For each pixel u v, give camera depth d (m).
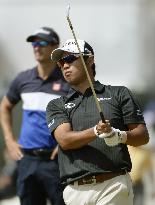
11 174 35.94
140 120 18.80
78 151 18.53
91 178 18.38
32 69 24.75
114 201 18.31
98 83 19.16
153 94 67.69
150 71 82.62
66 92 24.19
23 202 24.31
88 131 18.08
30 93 24.38
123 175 18.50
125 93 18.92
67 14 18.59
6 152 37.62
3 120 25.25
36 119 24.05
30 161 24.08
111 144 17.89
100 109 17.81
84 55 18.94
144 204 33.38
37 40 24.08
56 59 19.20
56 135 18.78
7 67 83.56
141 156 32.12
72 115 18.89
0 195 35.88
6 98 25.25
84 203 18.48
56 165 23.83
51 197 23.97
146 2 87.31
